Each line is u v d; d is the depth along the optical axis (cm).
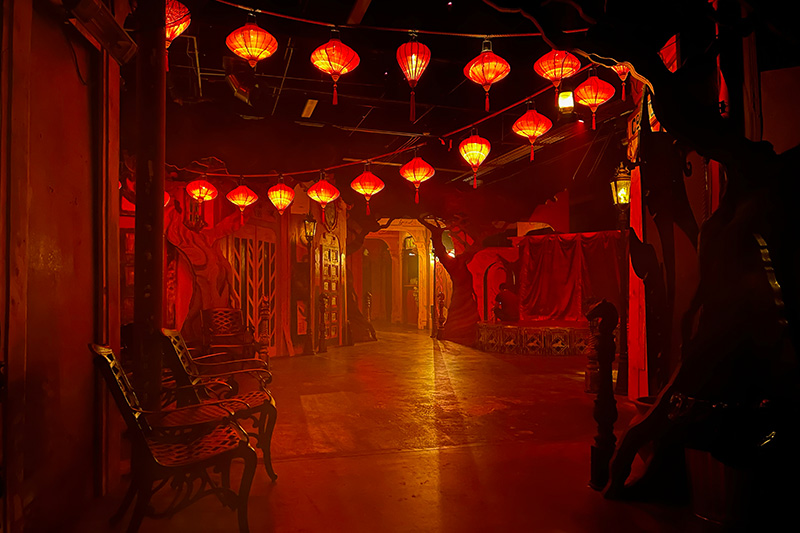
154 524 304
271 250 1132
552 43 307
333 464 418
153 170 368
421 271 1975
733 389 279
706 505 303
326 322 1287
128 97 527
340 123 920
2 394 228
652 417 320
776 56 366
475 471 400
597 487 359
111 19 317
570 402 663
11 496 233
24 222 247
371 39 676
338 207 1348
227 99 774
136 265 368
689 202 425
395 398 690
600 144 1066
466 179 1378
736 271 288
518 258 1470
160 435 306
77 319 319
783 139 358
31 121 270
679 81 299
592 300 712
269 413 379
